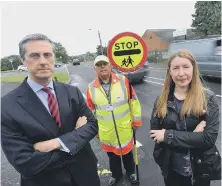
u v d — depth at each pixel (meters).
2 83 19.52
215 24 29.89
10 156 1.57
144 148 4.35
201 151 1.94
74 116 1.86
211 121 1.87
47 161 1.60
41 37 1.64
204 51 10.59
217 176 2.00
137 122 3.13
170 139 1.90
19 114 1.58
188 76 1.89
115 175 3.31
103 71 2.90
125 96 3.00
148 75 15.41
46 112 1.66
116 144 3.10
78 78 19.02
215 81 10.45
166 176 2.11
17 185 3.61
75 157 1.78
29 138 1.62
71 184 1.77
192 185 2.10
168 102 2.00
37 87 1.67
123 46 2.76
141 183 3.30
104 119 3.02
